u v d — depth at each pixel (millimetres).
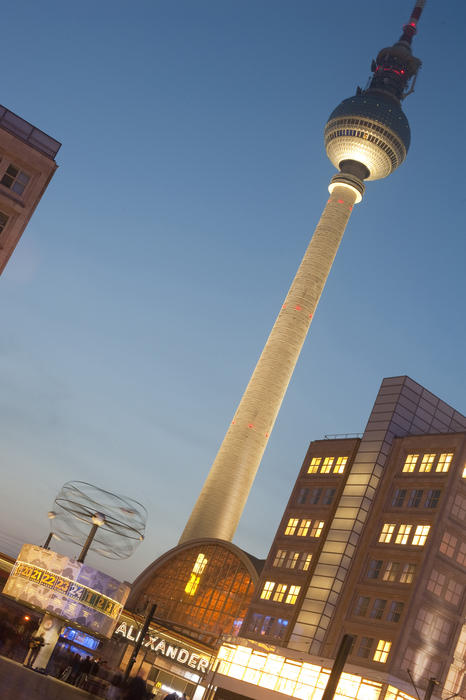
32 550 51219
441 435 81500
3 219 64125
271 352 191500
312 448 93500
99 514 48000
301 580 84000
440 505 76562
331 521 84938
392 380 90062
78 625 50938
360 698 70625
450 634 74812
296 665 78250
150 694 40469
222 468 181125
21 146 64688
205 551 111312
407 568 75625
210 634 102000
